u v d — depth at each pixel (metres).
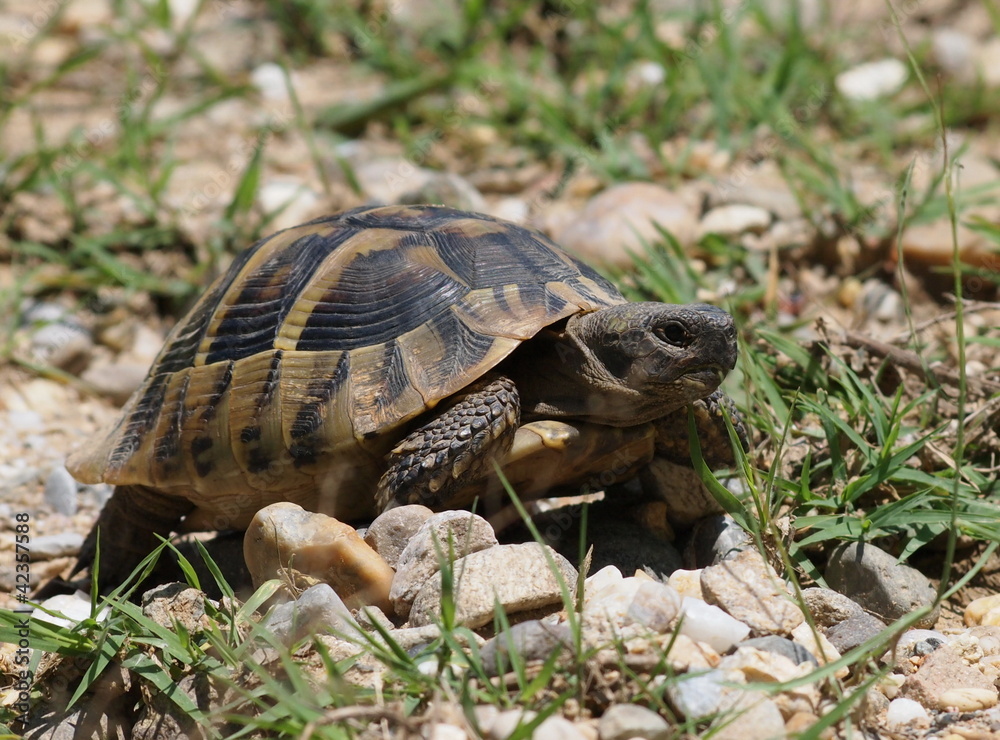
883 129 8.71
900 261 5.15
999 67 9.99
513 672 3.37
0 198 8.02
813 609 3.84
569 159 8.20
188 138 9.30
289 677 3.51
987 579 4.57
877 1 11.12
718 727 3.09
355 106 9.29
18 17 11.39
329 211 7.89
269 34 10.97
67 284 7.36
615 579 3.79
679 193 7.64
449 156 8.88
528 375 4.38
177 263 7.65
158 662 3.78
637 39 9.33
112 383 6.81
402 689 3.33
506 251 4.51
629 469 4.45
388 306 4.32
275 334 4.39
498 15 10.28
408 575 3.79
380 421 4.07
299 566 3.89
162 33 10.84
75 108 9.78
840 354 5.49
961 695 3.53
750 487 4.20
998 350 6.12
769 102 8.56
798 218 7.36
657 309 4.12
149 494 4.72
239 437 4.28
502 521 4.41
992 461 4.77
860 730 3.39
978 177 7.77
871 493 4.66
